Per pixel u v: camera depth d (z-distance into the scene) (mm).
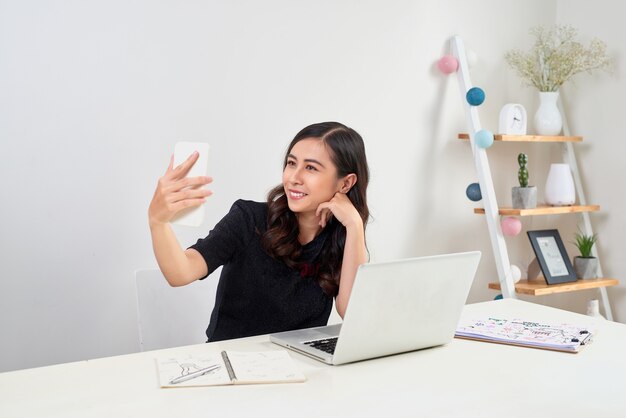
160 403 1308
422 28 3350
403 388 1423
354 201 1982
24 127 2436
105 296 2629
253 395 1360
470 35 3514
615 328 1956
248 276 1979
